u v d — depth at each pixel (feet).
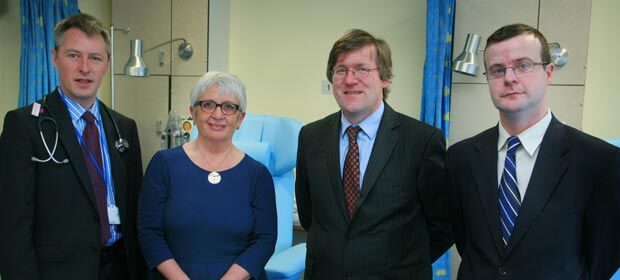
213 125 4.81
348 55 4.72
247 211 4.89
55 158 4.54
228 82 4.84
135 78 11.62
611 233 3.72
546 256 3.71
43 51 10.05
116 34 11.56
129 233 5.26
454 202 4.62
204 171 4.89
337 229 4.75
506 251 3.85
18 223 4.30
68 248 4.56
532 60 3.85
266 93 11.96
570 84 9.34
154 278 4.66
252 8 11.84
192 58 11.16
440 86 9.52
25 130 4.44
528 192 3.83
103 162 5.06
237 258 4.76
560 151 3.85
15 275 4.25
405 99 11.25
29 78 9.91
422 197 4.83
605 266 3.81
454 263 10.02
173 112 11.11
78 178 4.64
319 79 11.64
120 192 5.14
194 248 4.68
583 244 3.82
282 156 7.66
